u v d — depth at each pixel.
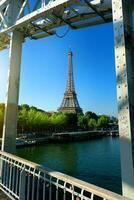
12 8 6.19
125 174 2.34
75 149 46.66
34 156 35.00
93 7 4.43
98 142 66.56
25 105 71.06
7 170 5.07
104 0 4.82
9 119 5.98
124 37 2.58
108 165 28.27
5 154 5.21
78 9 5.40
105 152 42.22
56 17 5.52
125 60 2.52
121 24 2.63
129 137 2.35
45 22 6.08
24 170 4.26
